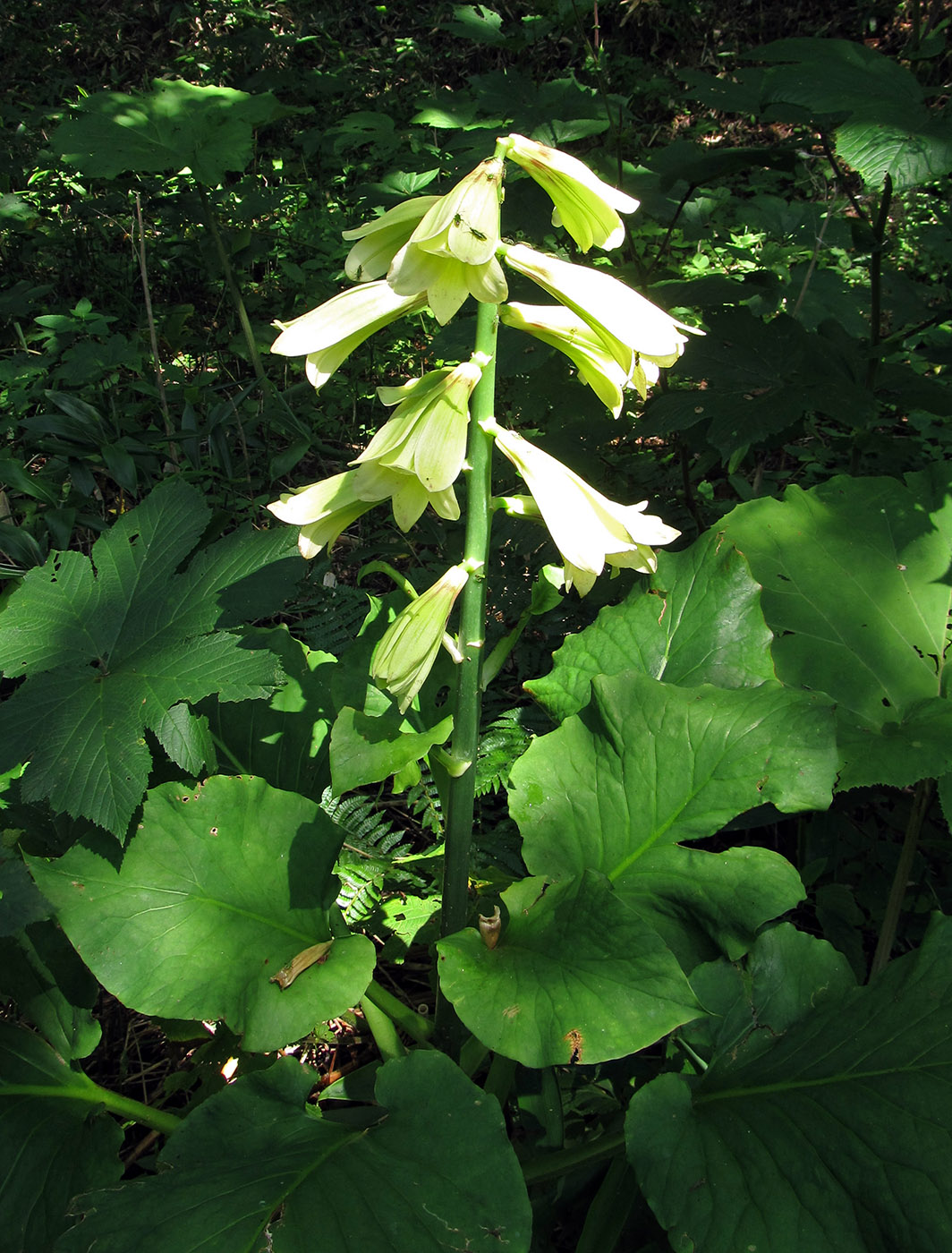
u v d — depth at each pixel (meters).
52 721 0.95
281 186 3.01
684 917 0.92
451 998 0.83
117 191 2.50
